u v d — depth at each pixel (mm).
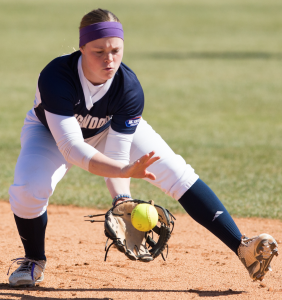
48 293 11211
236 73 74938
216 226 11625
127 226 11242
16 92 59906
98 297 10922
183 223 18875
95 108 11445
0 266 13453
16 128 41344
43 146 11609
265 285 11812
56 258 14242
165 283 12016
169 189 11898
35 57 87500
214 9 165625
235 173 27234
